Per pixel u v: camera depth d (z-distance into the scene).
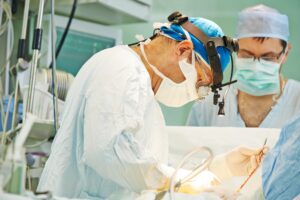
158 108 1.56
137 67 1.43
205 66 1.57
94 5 2.40
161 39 1.58
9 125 1.93
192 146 1.95
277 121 2.55
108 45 2.66
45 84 2.03
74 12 2.44
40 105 1.95
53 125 1.81
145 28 3.11
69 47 2.53
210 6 3.46
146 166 1.29
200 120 2.76
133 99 1.34
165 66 1.57
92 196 1.40
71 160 1.41
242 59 2.57
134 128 1.32
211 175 1.51
